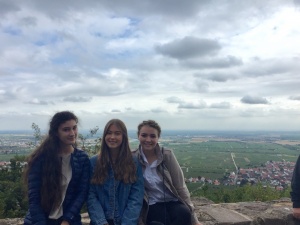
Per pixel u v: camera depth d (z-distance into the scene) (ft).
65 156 10.50
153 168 11.36
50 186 9.95
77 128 10.61
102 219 10.07
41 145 10.28
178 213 10.96
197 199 17.33
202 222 13.19
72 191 10.36
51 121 10.34
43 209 10.04
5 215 26.94
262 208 15.56
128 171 10.59
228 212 14.60
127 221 10.22
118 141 10.66
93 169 10.69
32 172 10.13
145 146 11.18
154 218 11.16
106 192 10.56
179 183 11.43
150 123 11.24
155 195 11.32
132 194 10.71
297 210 11.82
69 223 9.96
